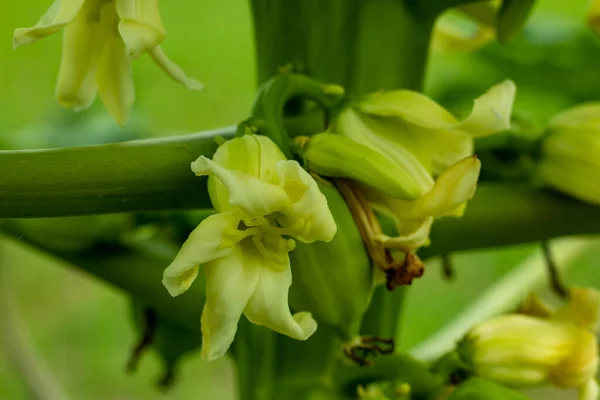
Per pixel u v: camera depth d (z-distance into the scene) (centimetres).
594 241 50
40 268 76
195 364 80
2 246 51
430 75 56
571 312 40
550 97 56
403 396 37
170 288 31
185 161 34
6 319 52
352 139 34
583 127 39
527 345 38
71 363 77
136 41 32
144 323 43
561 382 38
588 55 53
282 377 40
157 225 43
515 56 54
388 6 38
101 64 35
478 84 55
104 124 50
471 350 38
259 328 40
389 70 38
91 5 34
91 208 34
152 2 33
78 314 77
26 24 59
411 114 34
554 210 39
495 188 40
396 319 42
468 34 45
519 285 47
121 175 34
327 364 40
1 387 74
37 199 34
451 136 35
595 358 38
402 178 33
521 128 41
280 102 34
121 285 41
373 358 38
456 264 71
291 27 38
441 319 71
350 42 38
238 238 32
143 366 79
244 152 32
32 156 34
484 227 39
